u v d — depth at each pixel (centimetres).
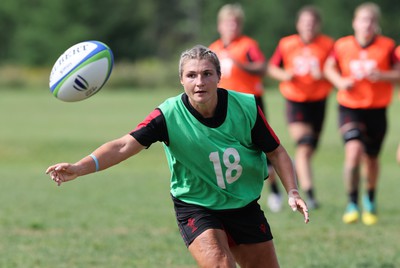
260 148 1994
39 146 7562
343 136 3828
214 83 1892
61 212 3997
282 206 4312
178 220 2016
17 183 5281
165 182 5394
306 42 4312
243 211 1995
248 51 4144
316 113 4312
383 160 6662
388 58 3866
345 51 3900
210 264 1881
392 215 3944
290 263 2838
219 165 1947
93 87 2083
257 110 1969
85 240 3253
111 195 4709
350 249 3091
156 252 3034
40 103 14088
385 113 3875
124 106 13350
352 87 3750
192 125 1934
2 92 18050
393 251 3045
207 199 1984
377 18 3884
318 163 6600
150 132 1934
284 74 4169
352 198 3709
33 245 3158
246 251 2005
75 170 1866
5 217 3825
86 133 8750
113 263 2841
